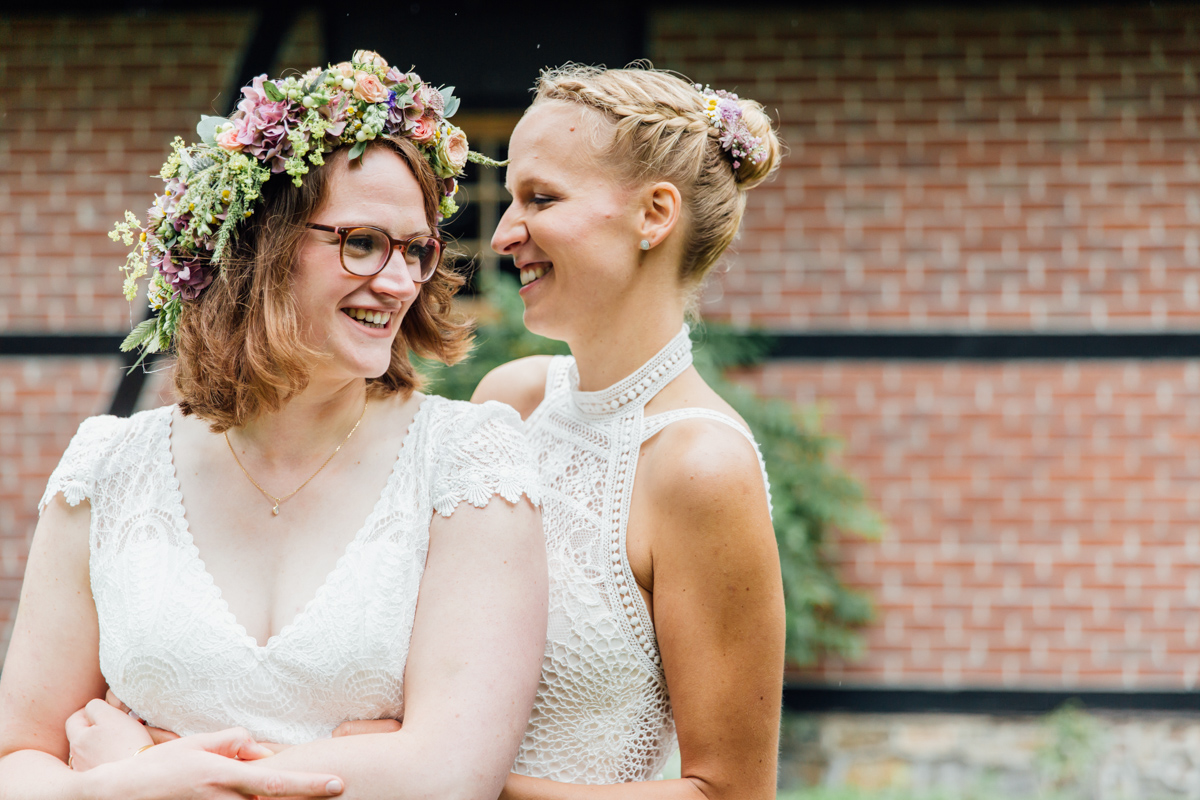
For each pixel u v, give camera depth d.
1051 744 5.32
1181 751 5.32
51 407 5.85
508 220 1.58
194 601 1.31
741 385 5.64
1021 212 5.57
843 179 5.64
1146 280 5.51
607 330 1.56
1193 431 5.44
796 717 5.52
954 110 5.59
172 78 5.88
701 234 1.57
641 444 1.52
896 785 5.42
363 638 1.29
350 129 1.29
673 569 1.43
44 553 1.40
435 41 5.77
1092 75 5.54
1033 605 5.46
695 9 5.70
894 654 5.50
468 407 1.44
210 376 1.33
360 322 1.32
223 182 1.29
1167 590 5.41
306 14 5.82
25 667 1.37
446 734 1.22
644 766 1.53
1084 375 5.50
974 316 5.57
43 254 5.90
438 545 1.33
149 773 1.19
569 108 1.54
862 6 5.63
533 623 1.32
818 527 5.48
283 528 1.36
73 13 5.89
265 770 1.18
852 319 5.63
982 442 5.53
